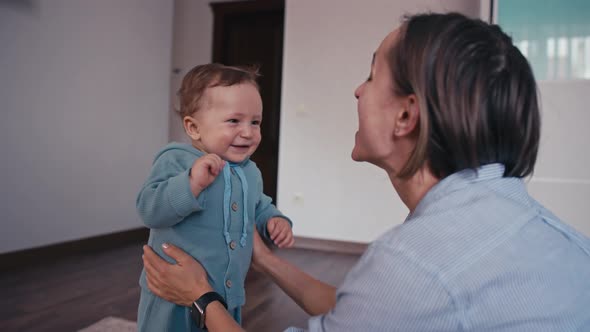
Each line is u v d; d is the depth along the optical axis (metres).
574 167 2.48
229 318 0.74
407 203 0.65
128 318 1.88
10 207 2.68
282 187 3.73
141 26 3.76
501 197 0.55
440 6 3.32
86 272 2.64
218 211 0.93
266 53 4.68
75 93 3.12
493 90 0.53
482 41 0.55
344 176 3.58
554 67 2.53
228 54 4.82
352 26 3.56
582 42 2.48
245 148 0.99
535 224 0.55
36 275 2.54
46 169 2.92
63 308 1.99
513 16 2.59
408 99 0.58
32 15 2.77
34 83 2.80
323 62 3.63
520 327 0.47
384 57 0.62
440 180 0.59
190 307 0.82
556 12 2.52
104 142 3.42
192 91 1.00
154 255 0.87
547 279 0.49
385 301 0.47
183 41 4.80
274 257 1.03
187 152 0.97
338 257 3.29
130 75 3.66
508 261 0.48
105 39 3.38
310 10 3.65
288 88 3.71
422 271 0.46
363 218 3.53
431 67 0.54
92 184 3.32
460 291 0.45
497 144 0.55
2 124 2.61
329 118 3.62
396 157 0.64
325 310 0.90
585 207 2.47
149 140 3.92
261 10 4.55
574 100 2.47
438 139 0.55
